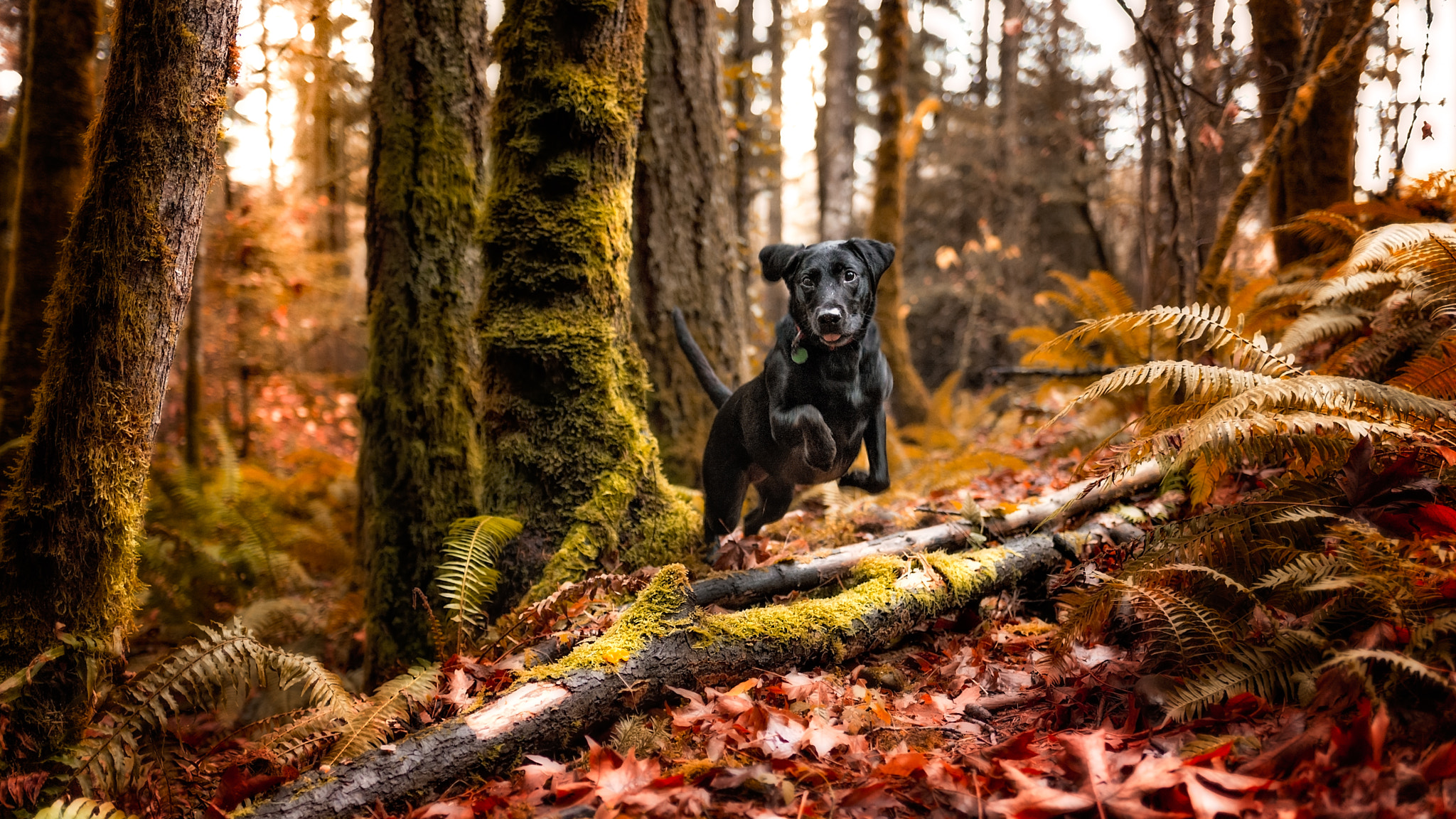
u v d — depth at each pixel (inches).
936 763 90.2
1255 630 101.4
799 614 126.2
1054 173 567.5
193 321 323.3
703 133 239.1
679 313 168.9
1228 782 74.7
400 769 96.7
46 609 102.1
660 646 117.7
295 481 340.5
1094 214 641.0
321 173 393.7
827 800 86.5
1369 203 181.2
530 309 161.5
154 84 104.0
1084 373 269.3
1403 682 83.4
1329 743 79.1
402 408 191.0
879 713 107.7
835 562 144.3
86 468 103.0
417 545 185.9
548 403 160.6
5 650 100.4
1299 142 218.2
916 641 139.9
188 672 105.8
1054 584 147.1
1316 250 217.5
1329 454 112.3
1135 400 251.4
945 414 429.4
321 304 406.0
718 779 90.6
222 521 240.7
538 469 159.0
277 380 436.5
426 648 180.7
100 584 105.2
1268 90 215.5
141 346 105.4
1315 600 102.5
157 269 106.0
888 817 83.0
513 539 157.2
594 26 160.9
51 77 195.0
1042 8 363.9
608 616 127.0
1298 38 213.9
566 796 91.0
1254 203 319.3
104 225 103.3
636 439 164.4
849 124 565.3
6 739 97.6
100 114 106.0
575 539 154.4
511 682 115.2
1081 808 75.8
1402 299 148.0
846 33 629.9
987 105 693.9
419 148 195.3
